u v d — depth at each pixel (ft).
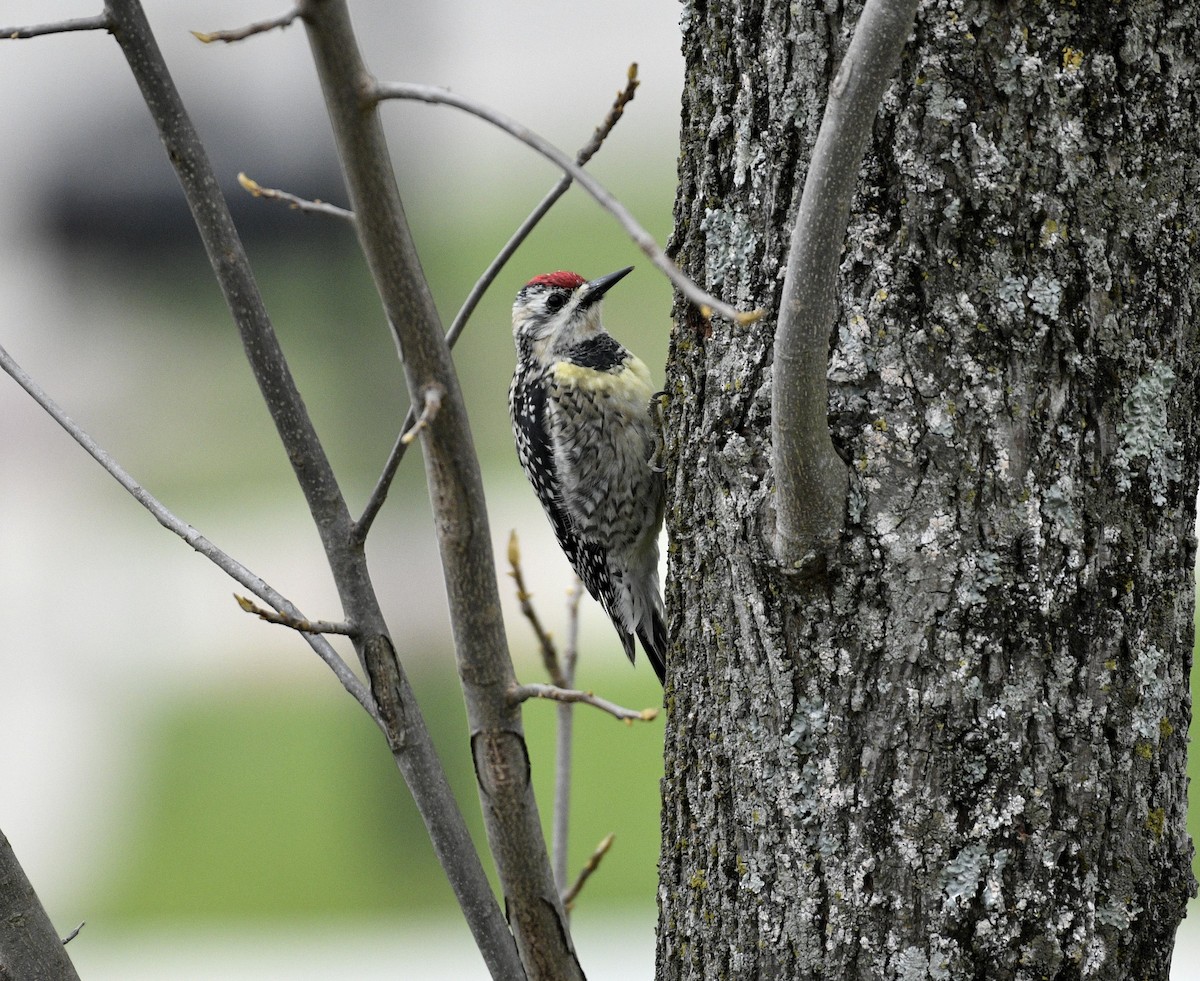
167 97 15.34
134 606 80.43
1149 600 17.11
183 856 56.90
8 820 61.00
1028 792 16.72
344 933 51.90
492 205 131.85
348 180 13.78
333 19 13.00
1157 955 17.24
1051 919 16.74
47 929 17.21
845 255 16.97
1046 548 16.67
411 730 16.35
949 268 16.67
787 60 17.58
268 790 60.29
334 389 60.39
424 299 14.35
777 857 17.76
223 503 94.07
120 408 103.04
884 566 16.84
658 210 129.18
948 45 16.44
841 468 16.47
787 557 17.04
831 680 17.26
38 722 69.51
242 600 15.90
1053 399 16.69
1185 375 17.28
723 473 18.19
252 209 63.67
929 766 16.87
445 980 48.06
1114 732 16.87
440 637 50.06
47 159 93.56
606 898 50.60
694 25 18.78
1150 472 16.98
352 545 16.15
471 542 15.11
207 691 72.23
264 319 15.81
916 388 16.78
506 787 15.88
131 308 96.58
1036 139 16.46
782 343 15.10
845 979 17.28
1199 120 16.94
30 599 81.51
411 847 56.54
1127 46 16.43
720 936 18.43
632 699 62.44
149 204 85.87
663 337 100.37
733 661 18.19
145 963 50.37
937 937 16.87
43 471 98.17
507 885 16.40
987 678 16.71
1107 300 16.66
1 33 14.88
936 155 16.57
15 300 101.91
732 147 18.29
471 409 94.48
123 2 15.01
